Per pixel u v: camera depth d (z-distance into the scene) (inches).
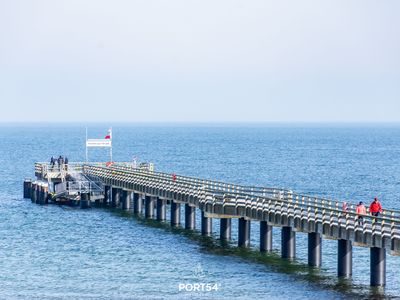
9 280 2896.2
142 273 2982.3
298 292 2684.5
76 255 3316.9
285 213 3065.9
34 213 4471.0
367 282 2810.0
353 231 2723.9
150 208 4217.5
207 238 3634.4
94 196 4640.8
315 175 7485.2
